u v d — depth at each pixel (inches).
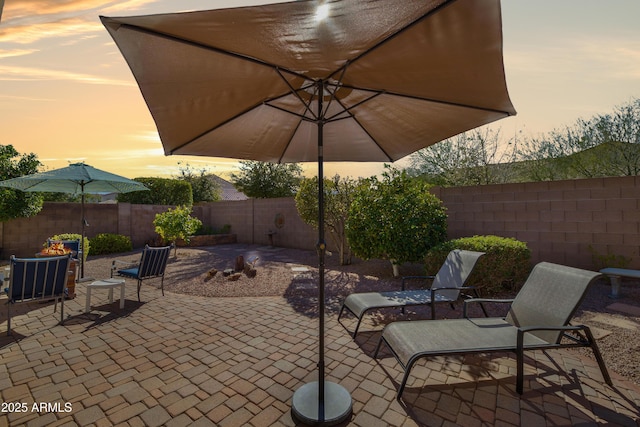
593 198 235.0
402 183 276.2
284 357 133.0
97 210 465.4
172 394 106.3
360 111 128.6
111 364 126.7
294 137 151.9
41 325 169.3
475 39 74.9
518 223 267.9
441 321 127.5
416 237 245.9
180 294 235.0
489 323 126.5
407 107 118.3
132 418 94.0
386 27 71.8
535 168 391.9
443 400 102.3
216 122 118.3
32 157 357.7
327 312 192.5
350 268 328.2
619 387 107.9
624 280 229.5
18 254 392.8
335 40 76.8
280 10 63.4
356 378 116.4
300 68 92.4
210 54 80.8
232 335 156.3
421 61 85.7
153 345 144.5
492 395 104.7
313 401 99.3
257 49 80.0
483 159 416.8
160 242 513.7
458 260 174.9
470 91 97.4
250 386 111.1
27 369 122.7
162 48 76.0
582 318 168.9
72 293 220.4
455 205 304.2
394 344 112.6
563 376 115.5
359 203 278.2
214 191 903.1
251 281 271.7
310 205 374.9
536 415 94.3
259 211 557.0
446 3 64.7
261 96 111.4
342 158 171.3
